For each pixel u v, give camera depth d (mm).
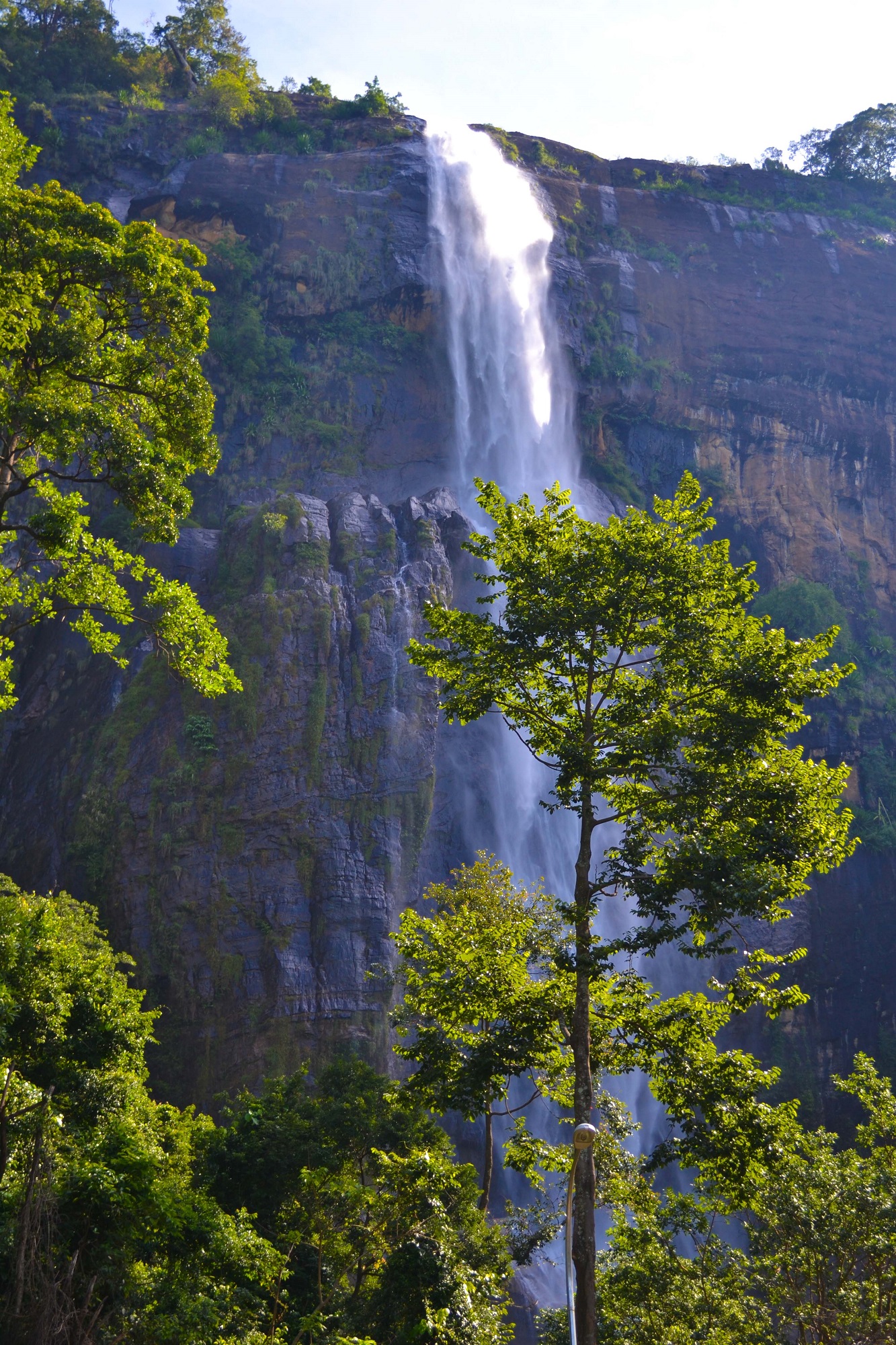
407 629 73625
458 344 97375
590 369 102000
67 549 27703
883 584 103875
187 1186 24469
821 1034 80125
